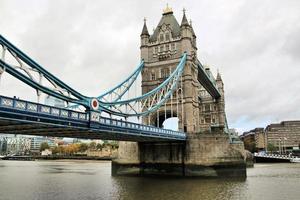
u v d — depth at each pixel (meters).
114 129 30.70
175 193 31.39
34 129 26.38
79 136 33.81
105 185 38.50
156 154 50.34
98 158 135.25
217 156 46.88
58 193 32.53
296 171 61.44
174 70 57.53
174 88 53.56
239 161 47.62
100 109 31.66
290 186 36.91
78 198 29.34
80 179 47.28
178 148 48.91
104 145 167.75
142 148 51.56
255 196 29.94
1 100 19.47
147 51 62.25
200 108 98.12
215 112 96.38
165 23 62.91
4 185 40.06
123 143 53.31
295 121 196.75
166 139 44.03
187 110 55.91
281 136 194.38
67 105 25.67
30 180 46.47
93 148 167.00
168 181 41.12
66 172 63.50
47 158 150.88
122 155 53.06
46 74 23.98
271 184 38.62
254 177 47.94
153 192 32.12
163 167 49.41
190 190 33.28
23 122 21.22
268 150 171.00
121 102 37.25
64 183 41.84
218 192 32.00
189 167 47.69
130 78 53.41
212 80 83.44
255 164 93.81
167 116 60.25
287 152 170.38
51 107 23.30
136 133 34.59
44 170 70.31
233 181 41.59
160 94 51.22
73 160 137.38
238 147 74.62
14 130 26.95
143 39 62.72
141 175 49.94
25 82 21.98
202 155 47.41
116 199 28.56
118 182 41.31
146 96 44.91
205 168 46.84
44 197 30.09
